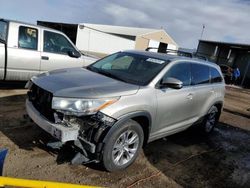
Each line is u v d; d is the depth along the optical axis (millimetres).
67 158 3951
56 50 7602
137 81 4191
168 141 5465
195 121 5488
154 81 4203
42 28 7207
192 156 4945
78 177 3568
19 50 6816
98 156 3525
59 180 3436
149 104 3971
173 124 4793
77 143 3455
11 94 6840
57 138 3346
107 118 3449
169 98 4383
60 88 3596
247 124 8203
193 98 5074
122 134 3682
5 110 5547
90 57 8414
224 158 5129
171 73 4570
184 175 4188
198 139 5918
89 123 3424
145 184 3721
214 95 5898
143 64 4621
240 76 27281
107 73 4484
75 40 33500
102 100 3480
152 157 4574
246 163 5070
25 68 7016
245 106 11805
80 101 3400
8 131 4547
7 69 6762
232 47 28688
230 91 17516
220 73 6312
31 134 4543
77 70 4633
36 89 3924
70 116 3428
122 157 3844
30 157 3838
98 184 3502
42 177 3434
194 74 5223
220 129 7098
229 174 4488
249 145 6160
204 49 29203
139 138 3977
